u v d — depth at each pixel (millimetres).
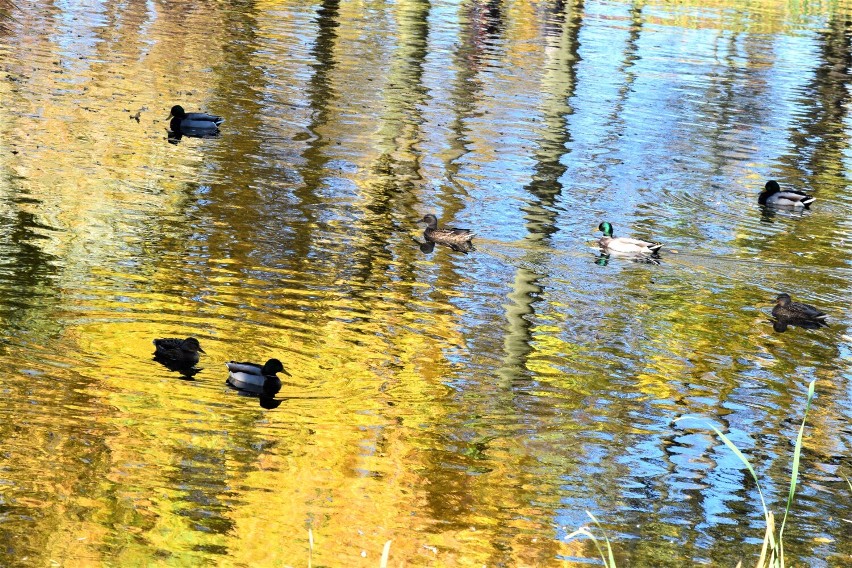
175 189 22375
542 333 16844
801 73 41531
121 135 26047
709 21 52344
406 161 26078
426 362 15297
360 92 32500
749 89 38000
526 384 14969
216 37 38844
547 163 26984
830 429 14461
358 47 39250
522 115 31438
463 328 16672
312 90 32188
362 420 13492
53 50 34281
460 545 11109
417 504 11836
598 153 28312
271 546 10844
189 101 29719
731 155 29453
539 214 23078
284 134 27422
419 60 37812
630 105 34000
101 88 30266
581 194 24812
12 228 19156
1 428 12477
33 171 22656
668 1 57656
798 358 16844
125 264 17844
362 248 19969
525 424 13836
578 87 35812
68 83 30406
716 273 20609
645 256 21094
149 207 21062
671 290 19469
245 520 11258
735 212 24719
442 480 12352
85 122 26812
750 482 12906
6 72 30812
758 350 17031
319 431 13125
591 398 14758
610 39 45281
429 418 13719
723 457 13477
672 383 15492
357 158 25922
